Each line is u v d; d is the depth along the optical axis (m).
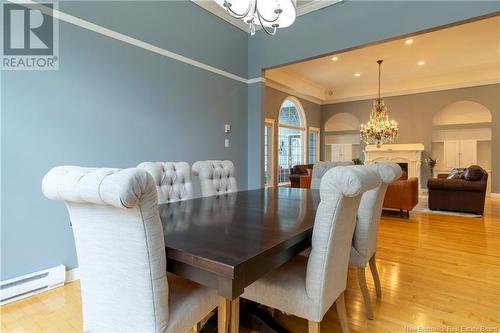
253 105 4.83
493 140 7.20
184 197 2.32
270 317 1.73
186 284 1.32
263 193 2.68
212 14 4.16
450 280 2.42
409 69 7.05
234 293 0.92
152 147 3.32
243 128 4.81
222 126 4.38
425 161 8.05
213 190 2.57
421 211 5.30
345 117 9.70
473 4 2.93
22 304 2.10
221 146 4.36
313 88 8.75
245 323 1.74
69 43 2.54
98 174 0.90
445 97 7.71
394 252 3.11
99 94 2.78
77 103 2.61
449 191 5.21
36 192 2.34
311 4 4.02
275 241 1.15
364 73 7.38
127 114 3.04
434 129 8.12
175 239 1.18
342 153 9.70
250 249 1.05
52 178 1.02
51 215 2.42
